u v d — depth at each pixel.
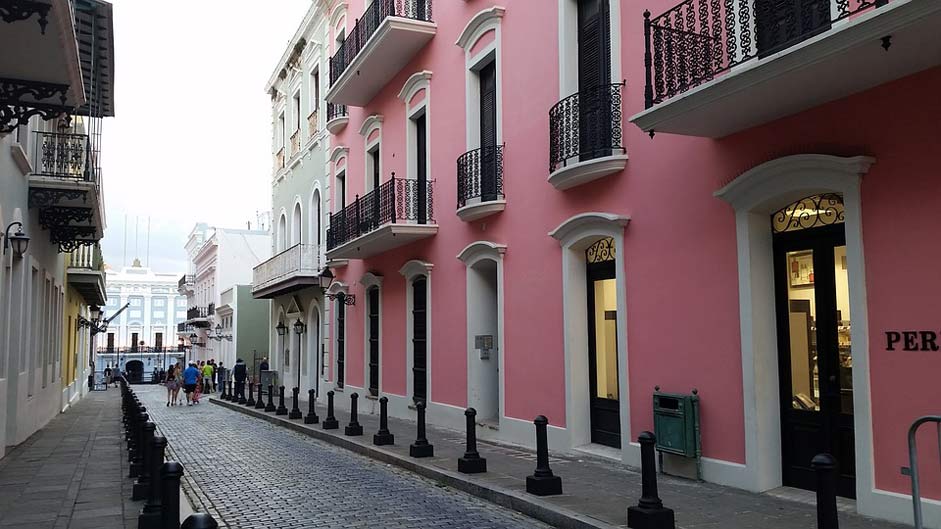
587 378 10.66
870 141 6.63
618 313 9.65
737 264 7.94
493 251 12.62
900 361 6.31
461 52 14.08
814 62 6.01
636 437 9.27
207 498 8.75
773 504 7.08
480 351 13.56
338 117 21.34
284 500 8.48
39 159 14.01
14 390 13.26
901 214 6.36
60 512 7.74
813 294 7.56
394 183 15.45
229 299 41.56
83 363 35.62
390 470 10.50
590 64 10.51
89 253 25.09
